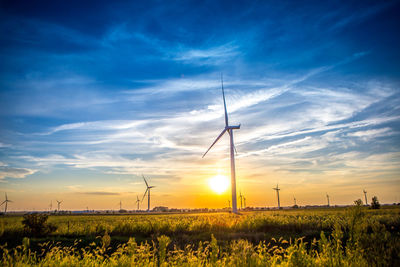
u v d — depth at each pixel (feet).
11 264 26.73
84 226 98.94
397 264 21.95
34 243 66.33
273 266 23.84
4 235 78.18
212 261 25.66
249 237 66.54
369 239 26.37
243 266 23.57
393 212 165.17
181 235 73.41
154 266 27.09
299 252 24.14
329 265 23.06
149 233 81.05
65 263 26.53
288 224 85.10
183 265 25.71
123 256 27.68
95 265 26.76
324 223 80.59
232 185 199.93
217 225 89.30
